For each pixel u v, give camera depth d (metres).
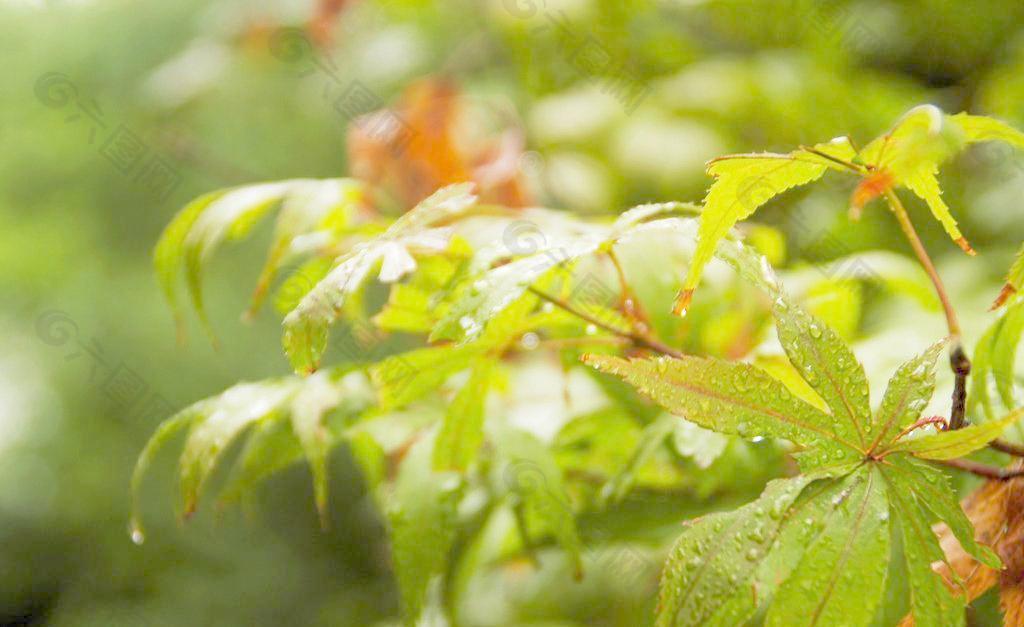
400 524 0.59
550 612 0.81
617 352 0.61
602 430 0.64
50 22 2.00
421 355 0.57
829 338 0.51
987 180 0.88
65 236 2.32
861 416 0.50
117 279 2.35
